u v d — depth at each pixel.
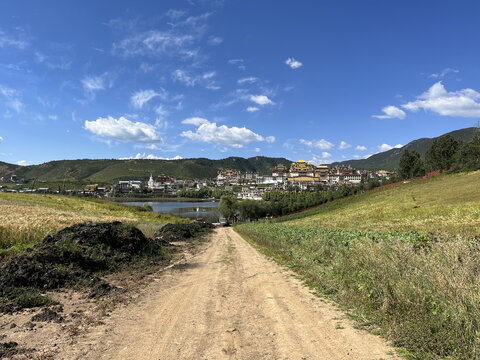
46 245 11.06
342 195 87.62
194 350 4.76
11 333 5.48
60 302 7.59
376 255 7.22
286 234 20.31
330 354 4.46
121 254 13.76
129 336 5.40
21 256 9.34
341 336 5.14
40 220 24.55
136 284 9.90
